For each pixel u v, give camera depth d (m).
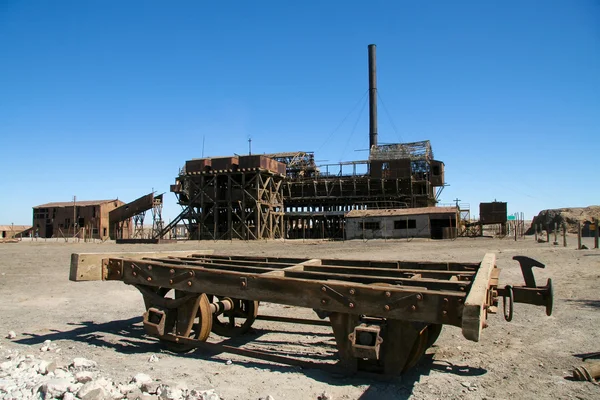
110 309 9.56
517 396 4.47
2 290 12.12
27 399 4.16
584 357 5.75
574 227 62.00
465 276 5.80
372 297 4.61
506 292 5.26
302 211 68.38
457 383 4.86
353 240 50.62
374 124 74.12
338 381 4.87
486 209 56.62
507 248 28.91
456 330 7.52
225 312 7.34
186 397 4.23
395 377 4.82
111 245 42.41
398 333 4.78
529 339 6.77
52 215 71.31
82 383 4.45
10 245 43.97
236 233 54.38
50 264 20.28
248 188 56.09
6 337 7.08
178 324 6.22
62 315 8.93
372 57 74.81
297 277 5.90
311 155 68.69
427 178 62.97
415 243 39.91
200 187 56.75
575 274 14.20
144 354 6.12
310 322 7.41
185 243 46.78
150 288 6.55
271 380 4.92
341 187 64.62
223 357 5.96
